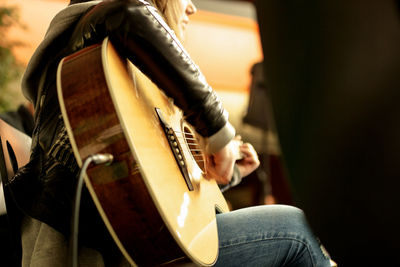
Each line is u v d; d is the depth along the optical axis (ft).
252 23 16.21
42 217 2.63
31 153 3.02
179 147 3.07
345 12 1.36
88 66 2.56
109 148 2.42
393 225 1.34
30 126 4.30
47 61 3.06
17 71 10.69
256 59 16.12
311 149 1.48
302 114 1.50
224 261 3.01
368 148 1.36
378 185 1.35
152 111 2.95
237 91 15.85
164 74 2.72
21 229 2.98
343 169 1.42
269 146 10.40
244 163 4.75
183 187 2.84
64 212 2.65
